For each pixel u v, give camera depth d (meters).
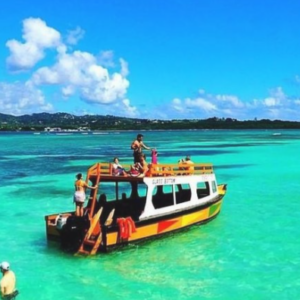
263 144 112.50
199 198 23.00
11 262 18.12
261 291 15.07
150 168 19.89
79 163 59.91
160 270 16.91
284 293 14.92
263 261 17.91
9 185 39.16
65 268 17.30
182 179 21.56
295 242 20.42
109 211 21.03
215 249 19.34
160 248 19.47
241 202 29.95
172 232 20.64
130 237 18.41
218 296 14.67
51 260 18.22
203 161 63.00
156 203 22.44
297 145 106.12
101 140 149.50
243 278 16.16
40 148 99.00
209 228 22.81
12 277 14.71
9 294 14.56
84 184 19.67
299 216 25.56
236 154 77.12
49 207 29.33
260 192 34.28
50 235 20.12
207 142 128.25
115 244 18.09
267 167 53.53
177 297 14.59
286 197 31.91
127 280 16.02
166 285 15.56
